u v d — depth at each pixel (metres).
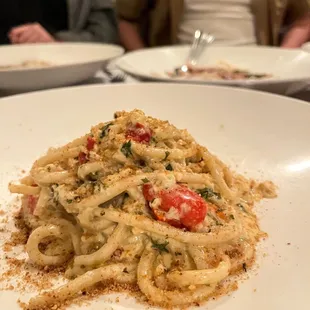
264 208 0.17
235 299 0.13
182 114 0.23
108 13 0.61
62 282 0.14
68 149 0.17
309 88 0.29
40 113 0.23
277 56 0.35
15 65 0.35
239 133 0.22
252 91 0.23
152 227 0.14
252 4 0.51
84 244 0.15
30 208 0.17
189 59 0.37
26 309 0.13
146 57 0.36
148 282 0.14
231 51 0.37
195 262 0.14
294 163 0.19
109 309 0.13
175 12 0.52
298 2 0.54
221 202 0.16
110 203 0.15
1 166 0.20
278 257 0.14
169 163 0.16
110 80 0.33
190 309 0.13
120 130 0.17
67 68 0.27
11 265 0.15
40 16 0.63
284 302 0.12
